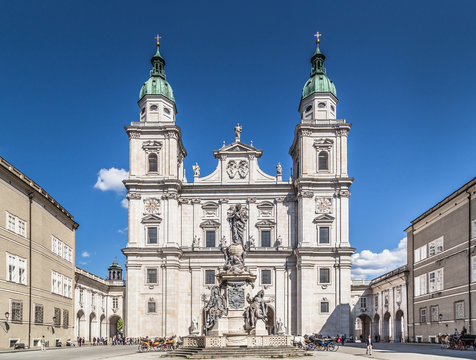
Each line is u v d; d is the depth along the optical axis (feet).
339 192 280.51
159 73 304.50
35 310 187.93
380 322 297.53
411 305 246.47
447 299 205.98
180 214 288.92
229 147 294.46
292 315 274.16
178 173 302.04
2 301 161.89
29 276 183.42
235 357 125.70
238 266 147.13
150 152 287.69
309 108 298.15
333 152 286.46
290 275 278.05
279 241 282.36
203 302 274.77
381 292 296.51
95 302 289.53
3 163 166.50
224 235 285.43
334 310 269.23
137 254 276.21
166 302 270.87
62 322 220.02
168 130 287.28
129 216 281.33
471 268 186.39
